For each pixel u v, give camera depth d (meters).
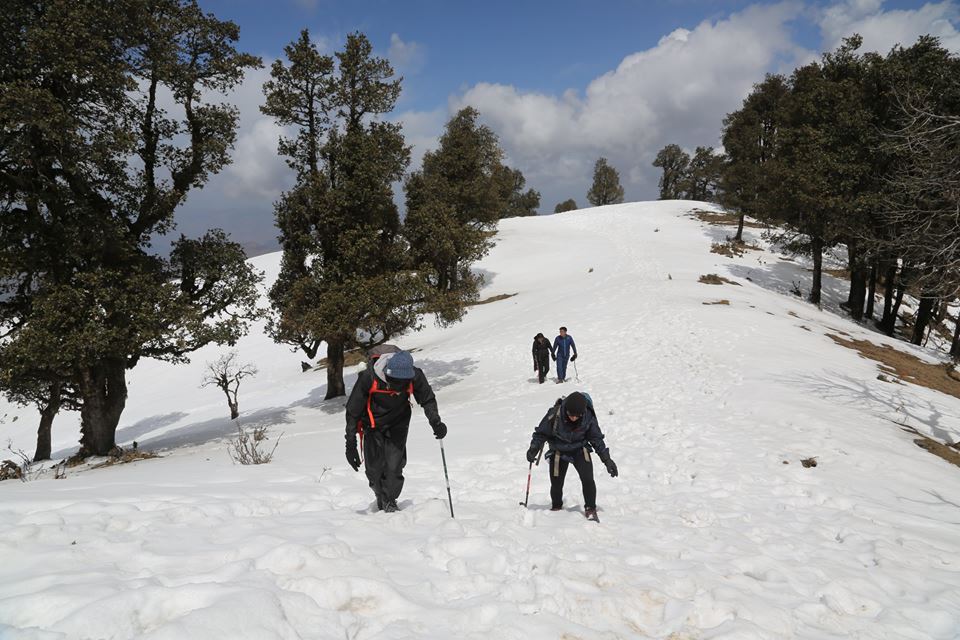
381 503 5.44
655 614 3.68
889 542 5.67
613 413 12.84
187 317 16.03
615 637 3.28
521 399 15.98
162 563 3.60
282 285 22.86
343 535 4.34
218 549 3.88
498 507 6.27
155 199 17.09
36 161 14.20
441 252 25.08
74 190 15.65
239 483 6.78
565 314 30.12
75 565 3.51
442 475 8.24
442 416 14.48
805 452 9.52
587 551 4.73
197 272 18.48
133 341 14.98
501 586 3.68
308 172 22.33
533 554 4.27
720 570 4.58
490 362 24.08
